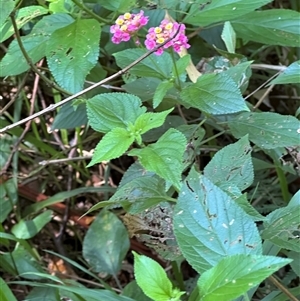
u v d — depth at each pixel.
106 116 0.30
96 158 0.27
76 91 0.36
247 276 0.21
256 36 0.46
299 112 0.38
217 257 0.25
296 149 0.37
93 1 0.43
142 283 0.23
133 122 0.30
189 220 0.26
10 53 0.43
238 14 0.41
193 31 0.54
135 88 0.41
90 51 0.37
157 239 0.34
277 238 0.29
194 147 0.37
